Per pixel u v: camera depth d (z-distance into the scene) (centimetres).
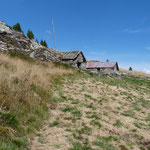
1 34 2145
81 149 434
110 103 973
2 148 318
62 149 416
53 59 2381
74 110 758
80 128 576
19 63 1143
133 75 3575
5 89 580
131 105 997
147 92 1666
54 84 1186
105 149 460
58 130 530
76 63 2917
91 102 934
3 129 377
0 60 1029
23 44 2356
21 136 412
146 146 522
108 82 1823
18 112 500
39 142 427
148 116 830
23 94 629
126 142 528
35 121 529
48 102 773
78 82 1485
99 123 637
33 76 941
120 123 670
